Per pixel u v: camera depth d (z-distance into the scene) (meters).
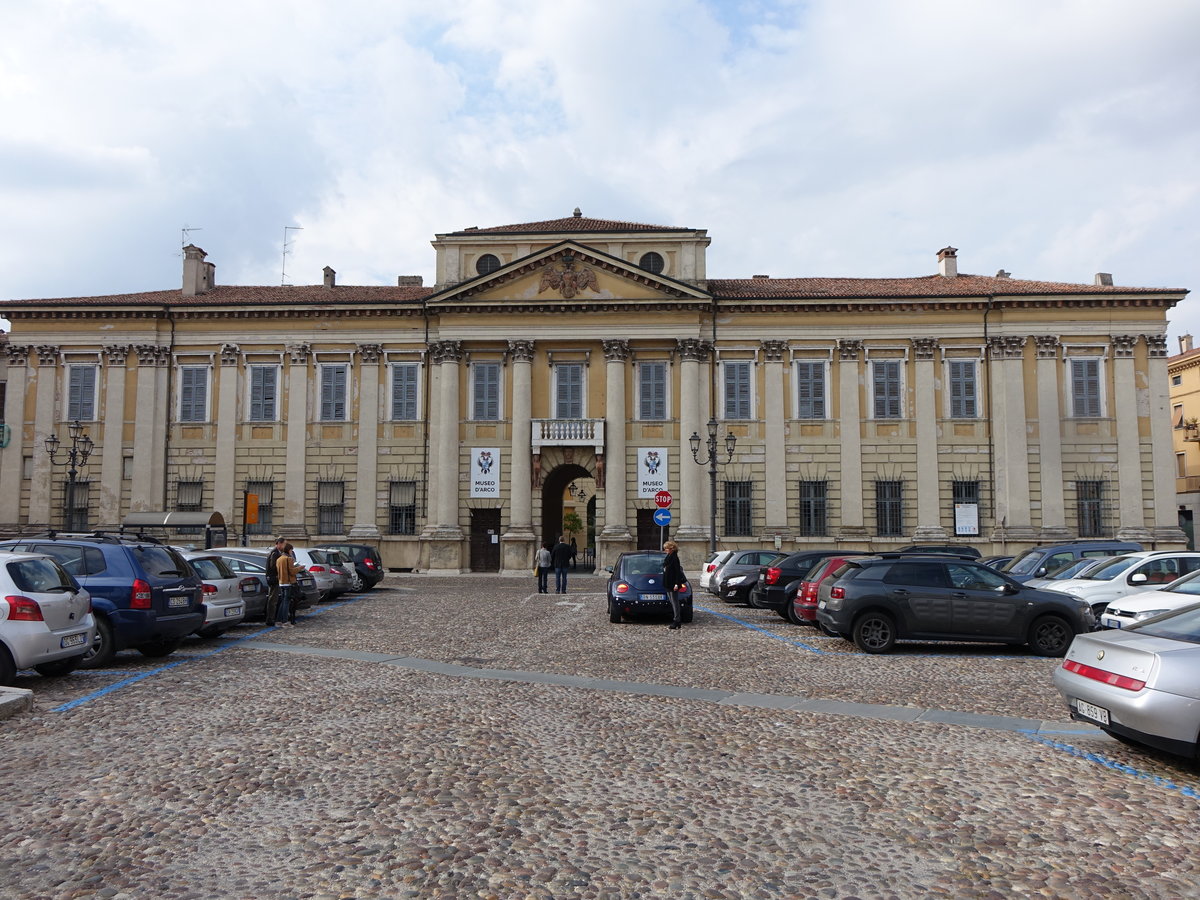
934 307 43.50
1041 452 42.66
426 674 14.55
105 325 45.03
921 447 43.19
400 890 5.93
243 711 11.44
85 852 6.54
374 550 34.91
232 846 6.68
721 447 43.59
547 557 33.25
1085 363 43.16
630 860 6.49
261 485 44.66
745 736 10.37
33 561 12.93
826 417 43.66
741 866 6.40
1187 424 59.12
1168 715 8.51
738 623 22.77
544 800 7.86
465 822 7.26
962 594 17.31
